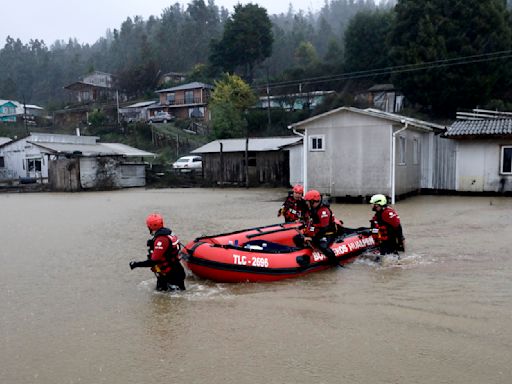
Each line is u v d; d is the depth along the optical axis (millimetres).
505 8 37406
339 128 17922
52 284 7719
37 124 64250
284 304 6328
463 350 4789
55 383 4438
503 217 12992
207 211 16812
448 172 20219
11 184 33344
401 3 38469
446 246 9445
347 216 14211
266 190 27281
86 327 5781
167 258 6949
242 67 68125
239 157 30906
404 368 4457
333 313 5922
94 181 31047
